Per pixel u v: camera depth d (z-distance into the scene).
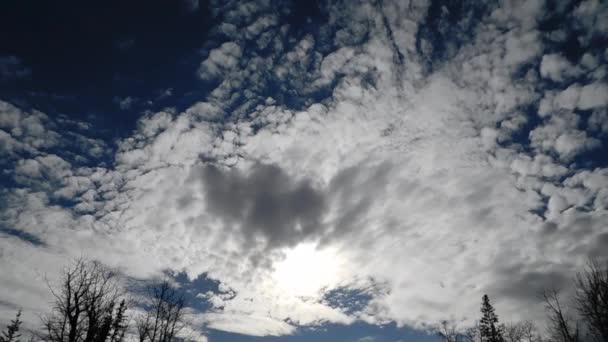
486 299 42.69
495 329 38.00
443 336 37.59
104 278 26.16
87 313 24.25
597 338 24.81
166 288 30.44
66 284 24.38
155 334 28.30
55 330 22.98
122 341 27.14
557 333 27.34
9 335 36.00
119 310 27.25
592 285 25.80
